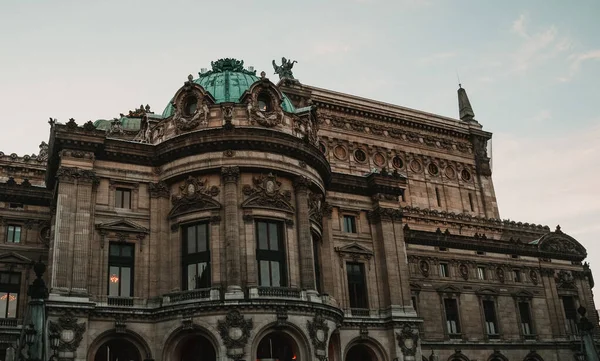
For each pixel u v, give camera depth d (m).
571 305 94.56
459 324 81.56
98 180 55.56
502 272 88.88
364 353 64.75
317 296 55.53
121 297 53.16
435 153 103.75
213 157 56.38
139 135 68.31
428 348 77.31
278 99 60.94
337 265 65.19
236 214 54.53
